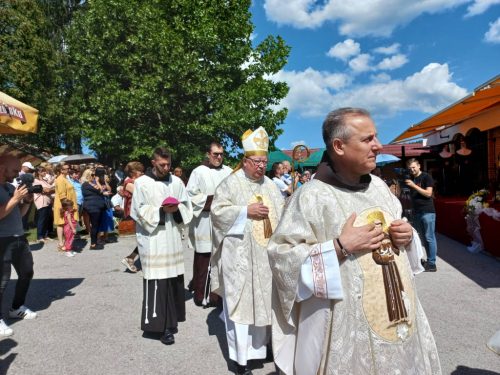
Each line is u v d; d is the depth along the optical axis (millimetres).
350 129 1718
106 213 9242
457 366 3256
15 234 4289
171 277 3912
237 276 3332
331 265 1643
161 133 16578
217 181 5160
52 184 10852
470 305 4719
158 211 3842
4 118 4156
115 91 15695
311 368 1760
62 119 19312
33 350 3684
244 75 17547
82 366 3361
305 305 1815
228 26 17078
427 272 6367
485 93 7543
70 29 17516
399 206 1968
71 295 5383
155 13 16484
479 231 7875
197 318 4566
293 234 1773
